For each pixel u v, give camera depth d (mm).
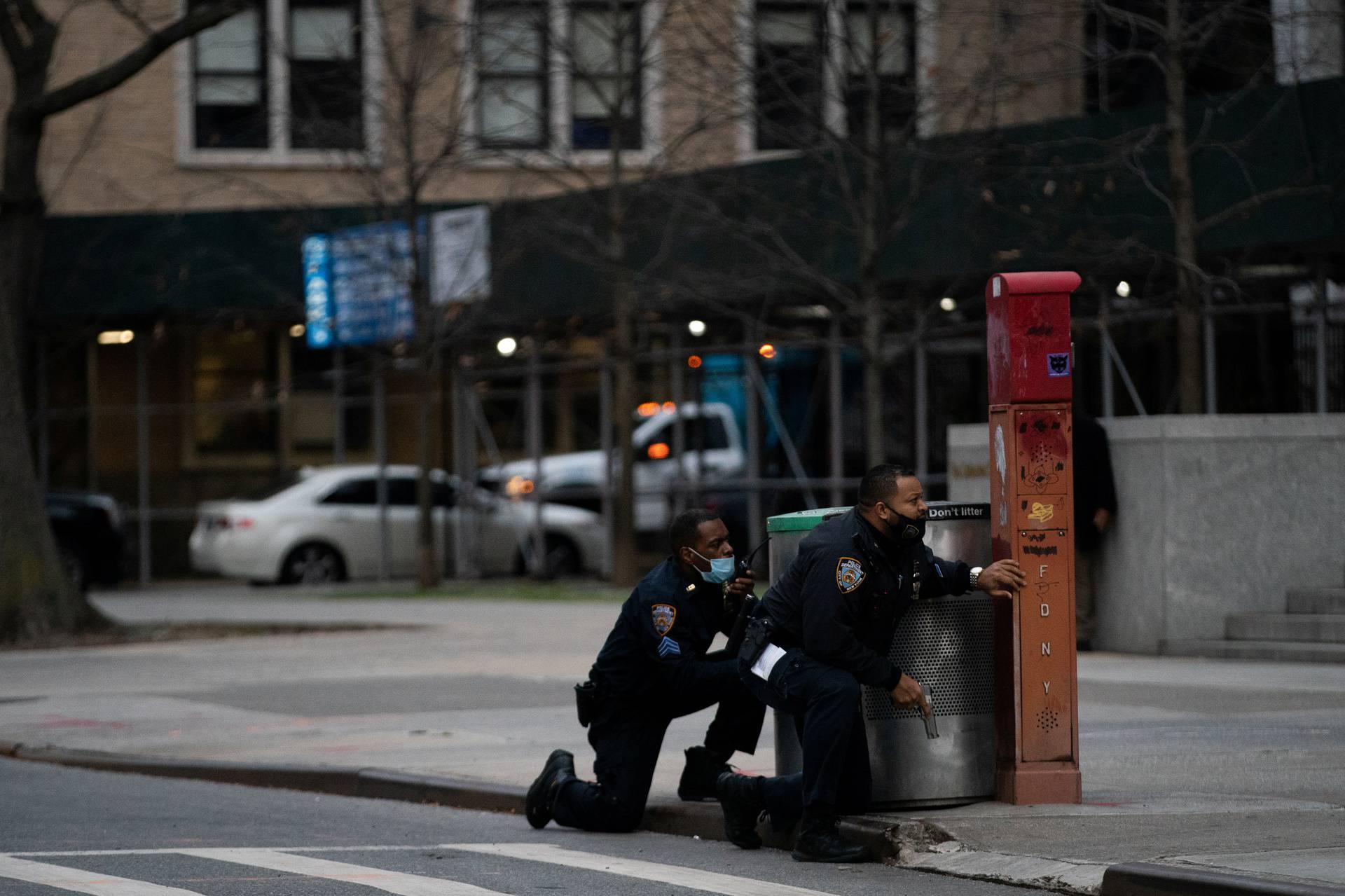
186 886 15203
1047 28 46281
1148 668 30203
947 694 16688
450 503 62250
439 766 22281
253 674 34156
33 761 25438
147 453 66688
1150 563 32438
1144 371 46594
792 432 54438
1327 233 40281
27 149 48062
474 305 56594
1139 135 41531
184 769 23531
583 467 59500
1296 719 23469
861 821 16172
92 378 66375
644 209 52406
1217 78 48000
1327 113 40094
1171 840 15000
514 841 17953
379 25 60531
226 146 67188
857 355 53500
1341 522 32750
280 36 66562
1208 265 43875
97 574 59344
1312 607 31891
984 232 44906
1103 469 32969
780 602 16250
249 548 60219
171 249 60688
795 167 48500
